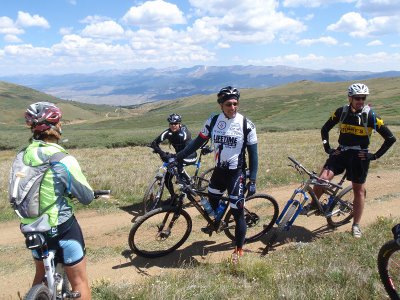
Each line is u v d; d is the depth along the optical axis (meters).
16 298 5.46
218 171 6.24
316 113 128.88
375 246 6.47
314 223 8.27
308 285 4.90
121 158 21.91
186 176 9.12
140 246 6.61
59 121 3.71
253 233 7.59
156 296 4.74
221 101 5.86
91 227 8.41
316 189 7.48
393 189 10.97
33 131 3.60
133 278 5.91
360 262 5.82
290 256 6.30
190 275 5.55
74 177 3.53
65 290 3.92
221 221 6.69
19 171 3.46
